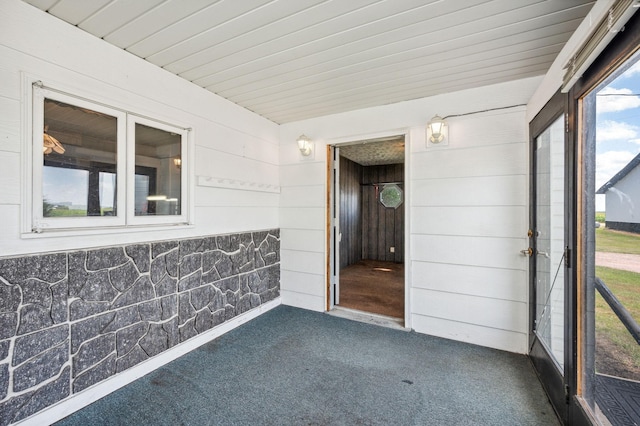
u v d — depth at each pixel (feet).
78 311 5.75
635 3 3.04
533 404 5.98
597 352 4.45
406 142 9.73
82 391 5.80
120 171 6.59
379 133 10.20
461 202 8.90
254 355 7.90
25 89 5.15
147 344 7.00
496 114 8.45
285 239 12.03
